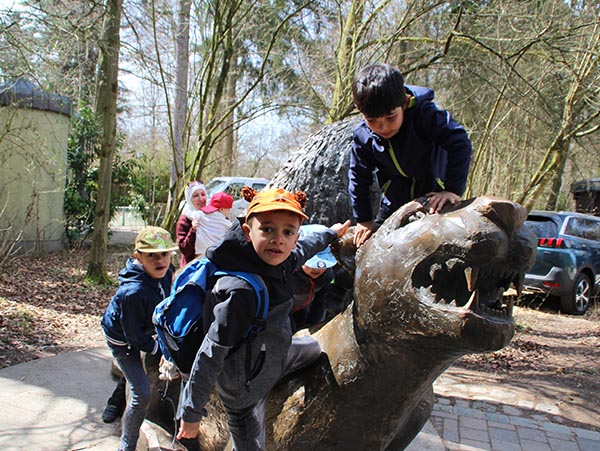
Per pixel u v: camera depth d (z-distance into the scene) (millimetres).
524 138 9680
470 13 6727
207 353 1650
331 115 7094
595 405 4578
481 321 1408
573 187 13977
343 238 1972
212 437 2203
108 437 3291
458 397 4562
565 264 8805
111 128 8117
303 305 2154
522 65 8859
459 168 1784
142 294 2602
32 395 3832
